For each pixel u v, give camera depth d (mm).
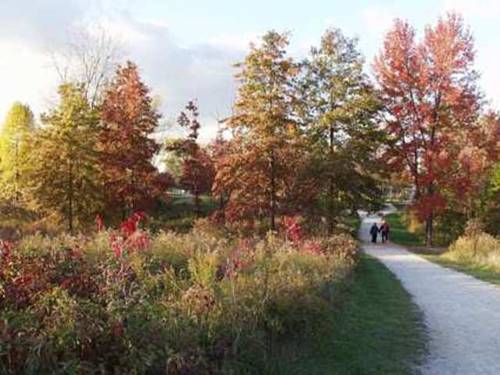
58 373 4984
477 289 17250
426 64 40625
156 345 5656
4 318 5309
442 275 21266
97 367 5180
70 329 5238
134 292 6520
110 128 35188
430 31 40656
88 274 7520
